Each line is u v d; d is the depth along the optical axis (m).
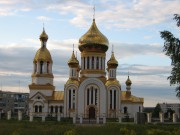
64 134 52.28
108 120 108.50
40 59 129.38
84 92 122.19
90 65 126.12
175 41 57.94
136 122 84.12
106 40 128.50
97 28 130.50
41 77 128.88
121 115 120.19
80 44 128.25
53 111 125.81
